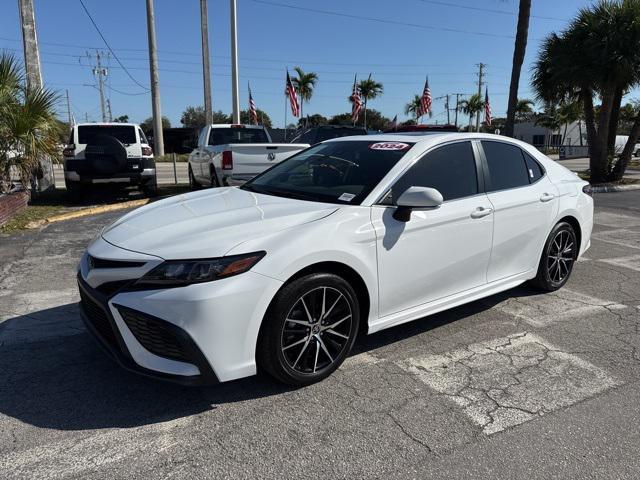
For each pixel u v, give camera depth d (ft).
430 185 12.73
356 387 10.85
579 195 17.13
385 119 224.12
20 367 11.51
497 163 14.67
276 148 30.32
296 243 10.01
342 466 8.39
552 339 13.44
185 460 8.48
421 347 12.84
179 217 11.32
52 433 9.14
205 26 73.26
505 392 10.76
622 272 19.84
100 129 37.17
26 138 31.35
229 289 9.26
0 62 31.63
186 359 9.30
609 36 45.91
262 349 10.03
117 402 10.18
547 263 16.35
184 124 272.51
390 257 11.51
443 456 8.67
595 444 9.04
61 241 23.73
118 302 9.43
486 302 16.16
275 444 8.92
